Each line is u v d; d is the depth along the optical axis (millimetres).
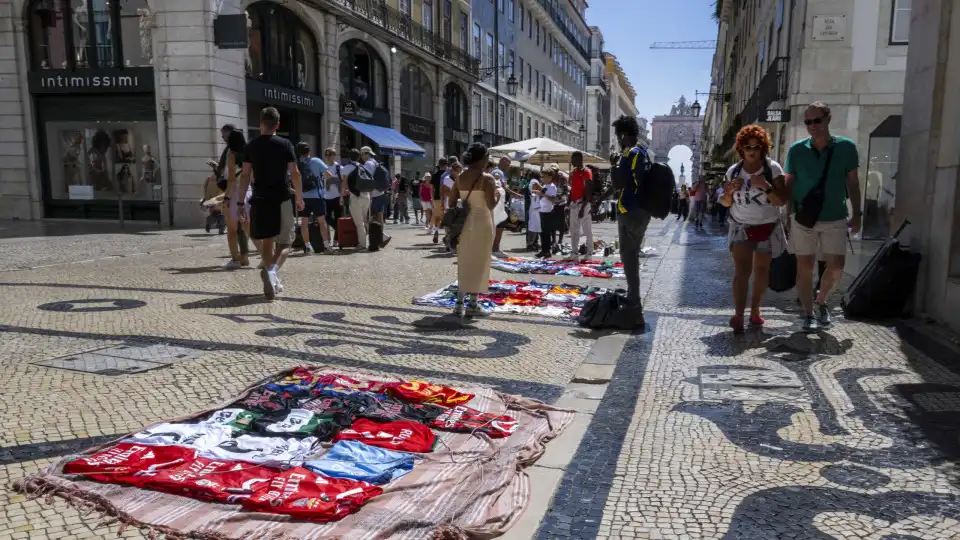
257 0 18094
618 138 5672
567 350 4781
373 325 5402
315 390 3537
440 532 2154
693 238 16438
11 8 17109
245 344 4637
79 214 17859
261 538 2100
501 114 39406
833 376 4113
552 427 3209
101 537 2117
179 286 6961
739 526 2330
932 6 5578
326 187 11516
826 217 5199
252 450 2736
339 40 21859
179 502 2320
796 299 6816
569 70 59094
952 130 5234
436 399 3475
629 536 2266
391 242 12930
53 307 5723
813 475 2748
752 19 24703
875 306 5723
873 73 12234
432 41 28750
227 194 8133
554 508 2461
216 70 16406
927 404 3592
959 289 5078
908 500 2525
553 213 10703
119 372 3885
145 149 17188
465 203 5762
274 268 6582
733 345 4910
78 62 17219
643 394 3801
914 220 5875
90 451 2691
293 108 19828
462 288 5824
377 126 24609
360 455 2703
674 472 2773
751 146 5074
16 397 3410
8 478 2506
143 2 16812
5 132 17609
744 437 3154
